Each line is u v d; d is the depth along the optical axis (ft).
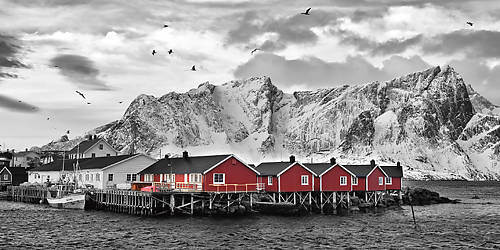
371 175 318.65
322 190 293.43
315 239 191.52
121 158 344.69
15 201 363.56
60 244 177.68
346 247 176.86
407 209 315.78
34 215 258.98
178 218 243.40
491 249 177.06
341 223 236.84
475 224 241.96
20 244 177.58
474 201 422.82
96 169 335.67
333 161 304.91
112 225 220.64
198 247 173.58
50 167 412.98
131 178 338.95
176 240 185.57
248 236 195.72
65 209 290.56
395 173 340.39
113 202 280.51
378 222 242.78
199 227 215.92
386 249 174.50
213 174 259.60
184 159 295.48
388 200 334.65
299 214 271.08
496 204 383.65
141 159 344.08
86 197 293.64
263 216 258.16
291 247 175.52
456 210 319.47
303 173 288.92
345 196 309.22
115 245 176.14
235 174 266.36
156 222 229.86
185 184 269.23
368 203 312.91
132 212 263.70
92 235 195.42
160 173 295.28
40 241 183.21
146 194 250.16
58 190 311.47
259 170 296.71
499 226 234.38
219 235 196.85
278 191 280.31
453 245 183.83
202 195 255.70
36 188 345.10
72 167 374.63
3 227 215.92
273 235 198.90
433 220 256.32
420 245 182.91
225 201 267.80
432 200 380.99
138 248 171.32
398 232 211.41
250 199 269.03
